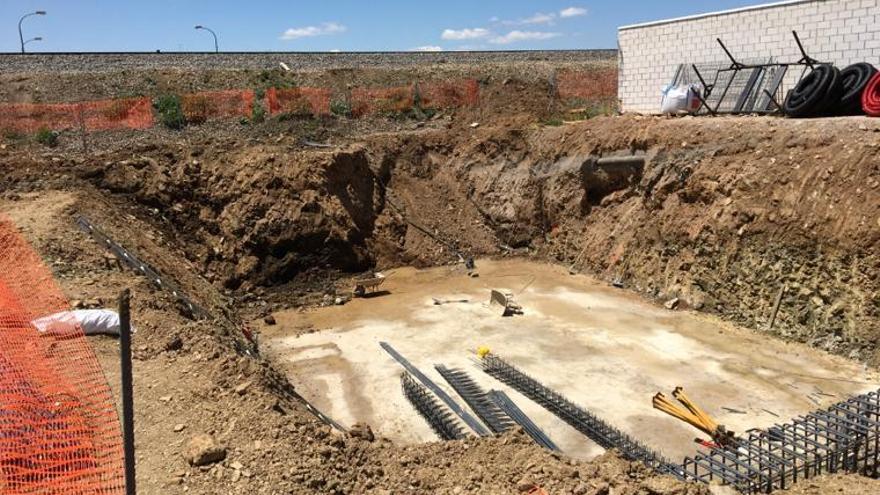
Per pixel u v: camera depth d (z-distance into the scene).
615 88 33.16
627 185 19.84
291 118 26.38
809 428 9.72
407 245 22.14
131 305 11.51
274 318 17.42
